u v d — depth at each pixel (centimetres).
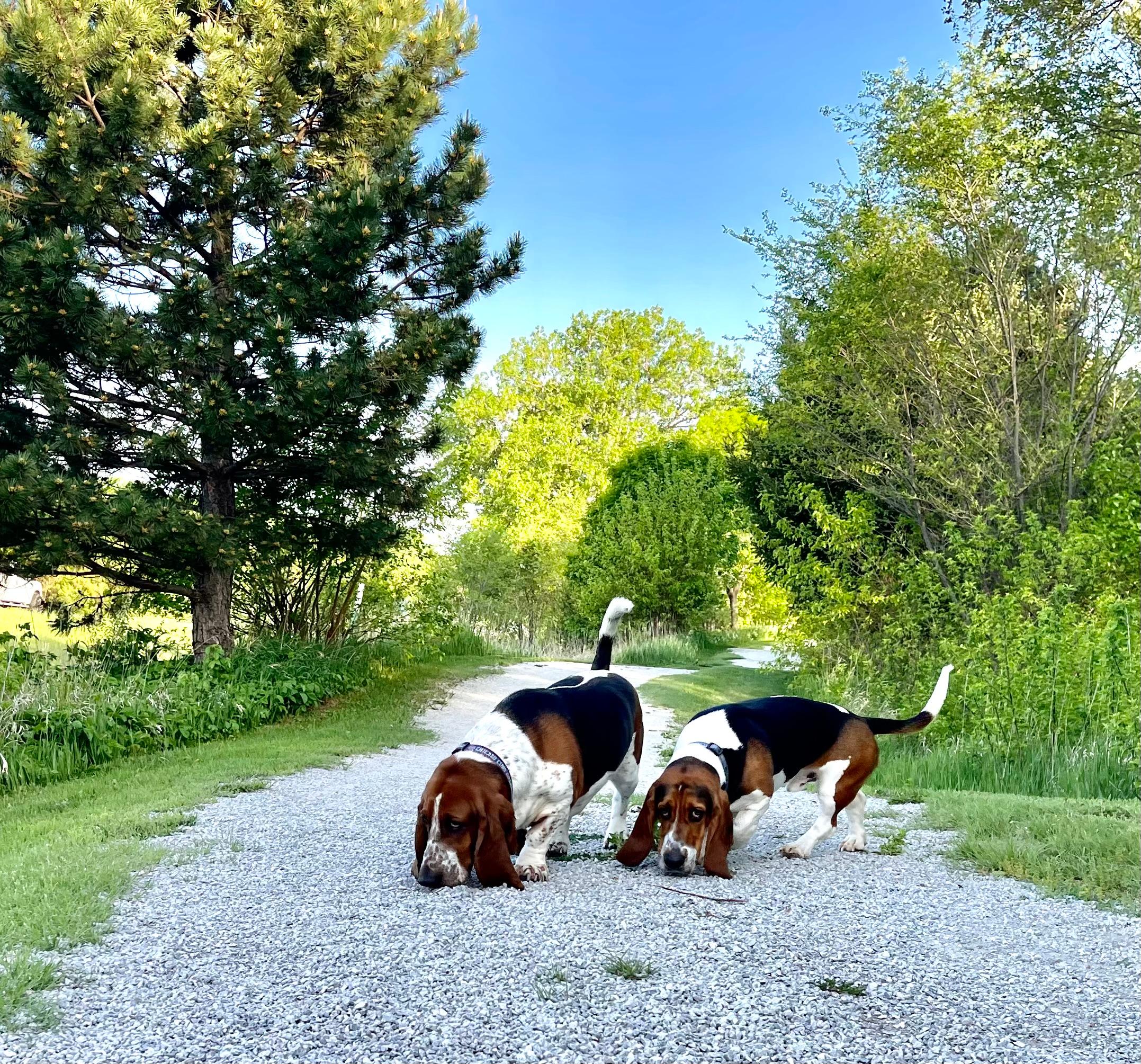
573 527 3259
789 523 1686
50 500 1109
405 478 1493
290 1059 309
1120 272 1262
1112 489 1241
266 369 1217
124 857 546
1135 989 374
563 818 521
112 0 1164
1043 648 1002
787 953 397
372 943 403
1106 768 898
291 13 1320
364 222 1187
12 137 1096
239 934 419
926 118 1370
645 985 361
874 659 1403
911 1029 334
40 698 1062
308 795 792
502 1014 338
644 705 1589
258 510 1408
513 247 1458
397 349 1307
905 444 1487
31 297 1079
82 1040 321
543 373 4991
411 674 1778
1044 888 510
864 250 1495
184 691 1184
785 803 791
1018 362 1424
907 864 563
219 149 1178
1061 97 1173
